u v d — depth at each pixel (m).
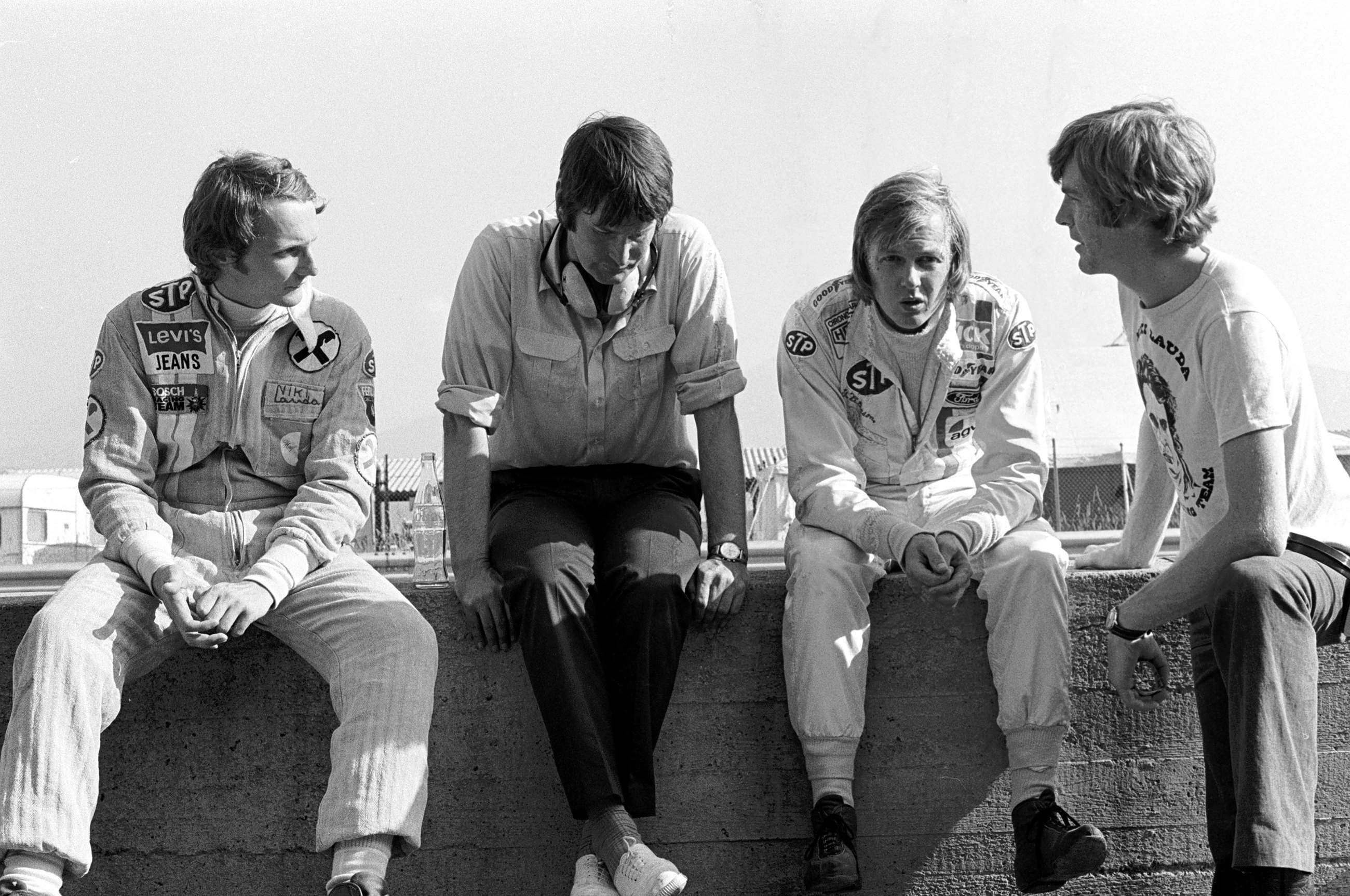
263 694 2.49
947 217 2.45
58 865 2.05
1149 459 2.65
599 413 2.60
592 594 2.38
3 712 2.49
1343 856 2.56
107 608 2.19
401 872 2.51
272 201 2.28
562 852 2.53
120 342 2.39
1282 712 2.07
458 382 2.54
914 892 2.56
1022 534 2.47
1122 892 2.55
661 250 2.60
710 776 2.54
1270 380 2.17
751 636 2.55
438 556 2.74
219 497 2.43
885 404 2.59
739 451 2.61
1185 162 2.20
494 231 2.61
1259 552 2.14
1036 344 2.59
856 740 2.39
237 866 2.49
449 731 2.52
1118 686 2.40
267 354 2.43
